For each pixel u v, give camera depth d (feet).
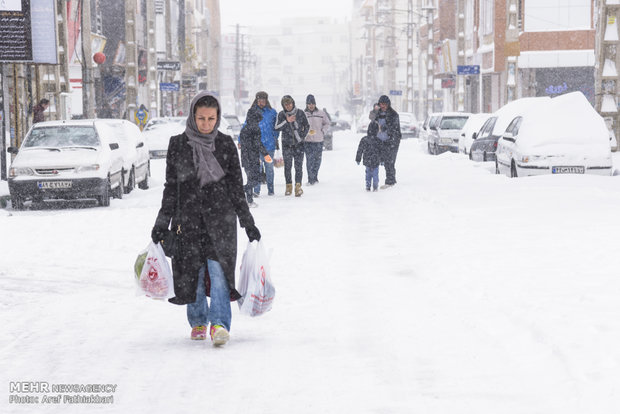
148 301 49.01
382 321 41.29
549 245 60.03
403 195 102.32
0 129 129.70
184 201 37.52
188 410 28.89
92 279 55.77
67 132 109.60
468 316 41.29
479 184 109.40
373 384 31.19
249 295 38.17
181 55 419.33
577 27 294.87
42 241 72.43
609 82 182.91
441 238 66.90
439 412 27.86
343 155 208.74
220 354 36.17
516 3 239.30
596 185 100.63
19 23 131.54
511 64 238.48
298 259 60.13
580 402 27.96
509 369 32.55
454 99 387.14
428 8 352.90
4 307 47.29
